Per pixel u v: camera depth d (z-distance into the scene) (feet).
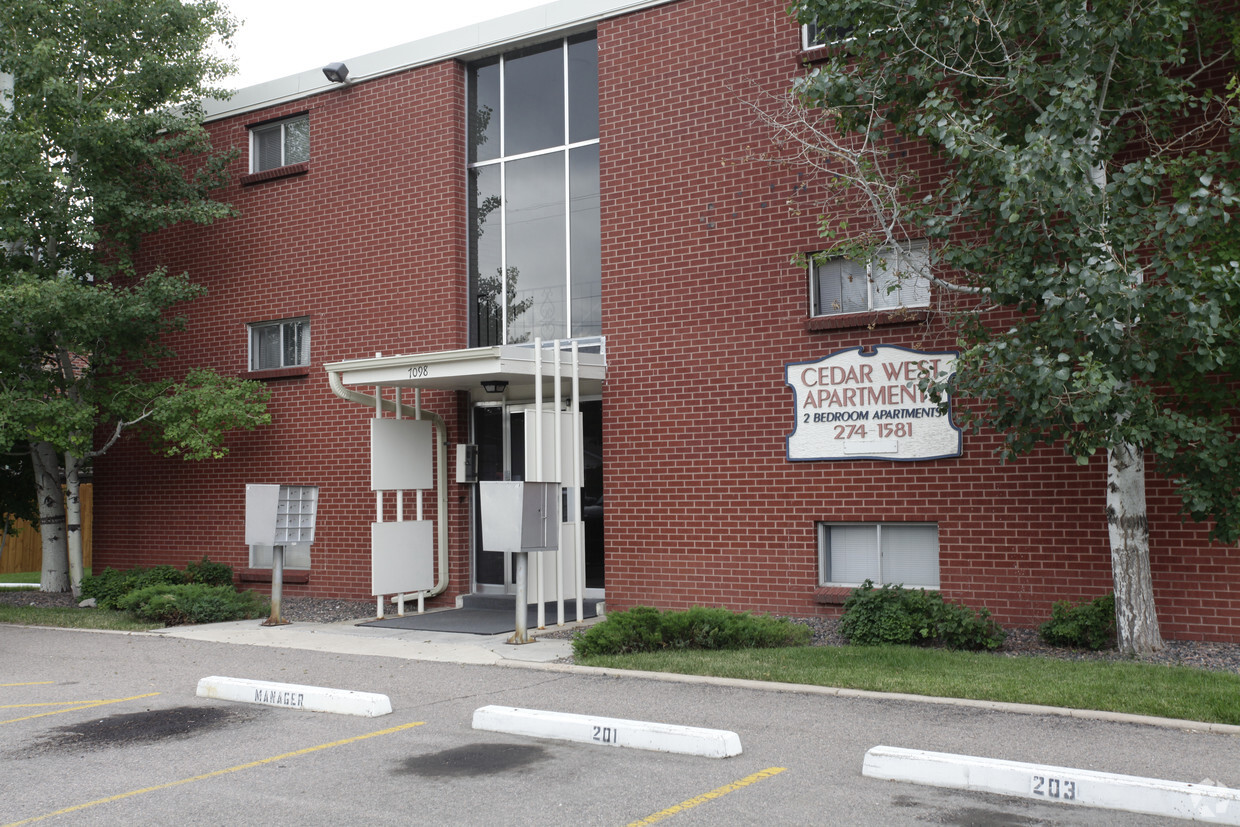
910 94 33.91
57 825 18.83
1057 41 30.96
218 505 57.98
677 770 21.89
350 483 53.72
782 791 20.26
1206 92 31.55
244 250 57.67
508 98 52.21
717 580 43.62
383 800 20.07
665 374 45.24
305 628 44.68
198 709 28.96
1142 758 22.04
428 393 52.39
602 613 46.34
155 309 53.47
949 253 32.17
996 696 27.35
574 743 24.41
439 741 24.81
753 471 43.09
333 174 55.01
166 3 53.83
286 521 46.42
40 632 45.03
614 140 47.06
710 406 44.14
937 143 35.09
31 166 49.65
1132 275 28.43
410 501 52.24
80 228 51.90
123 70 54.54
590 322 49.08
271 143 58.23
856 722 25.66
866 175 35.86
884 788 20.43
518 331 50.93
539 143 51.16
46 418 51.57
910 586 40.75
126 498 61.41
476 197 52.65
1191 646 33.96
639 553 45.42
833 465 41.50
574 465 44.16
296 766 22.70
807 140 42.37
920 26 32.60
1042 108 32.55
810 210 42.29
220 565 56.08
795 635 36.40
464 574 51.60
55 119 52.29
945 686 28.35
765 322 43.09
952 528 39.27
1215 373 34.53
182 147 55.36
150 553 60.29
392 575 47.50
